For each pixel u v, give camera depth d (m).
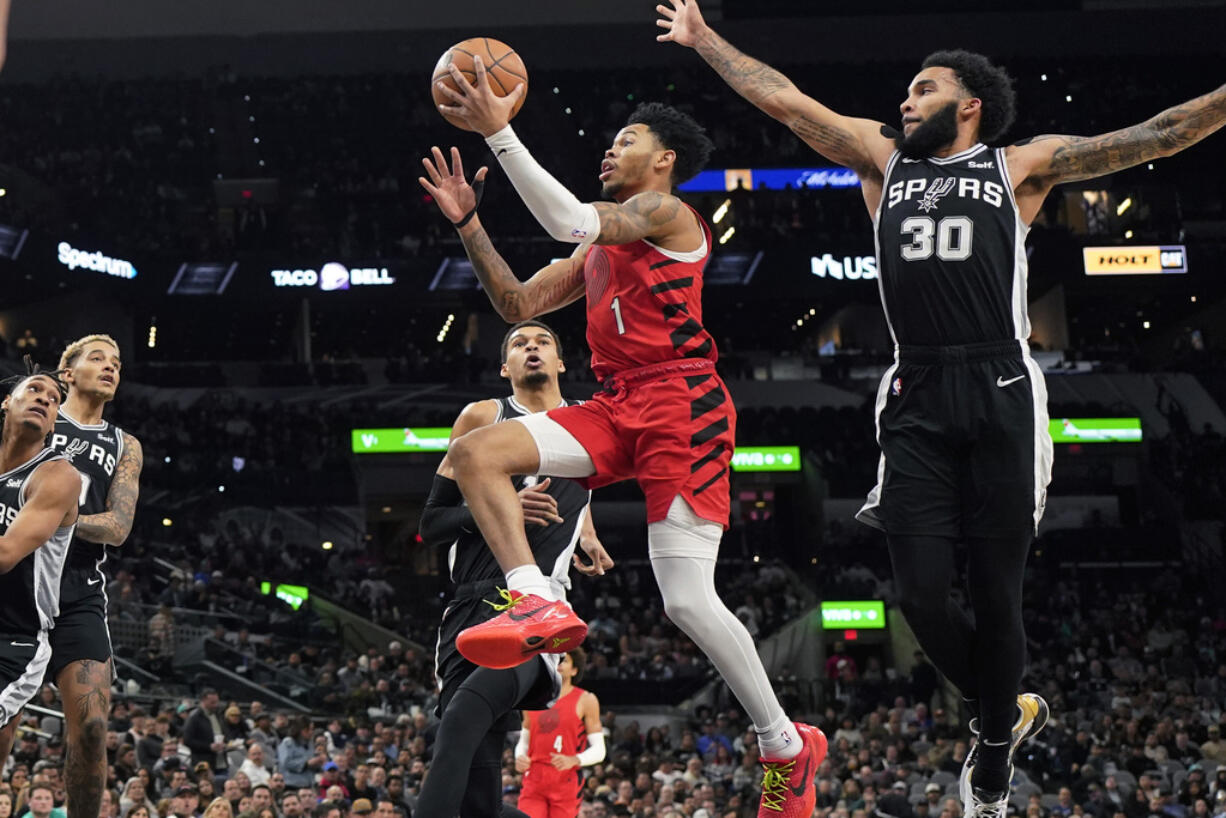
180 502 26.42
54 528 4.32
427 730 14.21
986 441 3.60
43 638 4.46
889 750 17.27
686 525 3.54
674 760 16.67
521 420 3.54
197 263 30.38
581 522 4.75
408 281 31.05
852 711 20.58
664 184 3.76
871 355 32.53
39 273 27.89
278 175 33.78
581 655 8.02
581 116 34.84
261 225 31.27
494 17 35.19
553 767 7.93
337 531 27.53
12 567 4.25
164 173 33.06
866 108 34.72
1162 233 31.62
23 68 34.25
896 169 3.78
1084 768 16.70
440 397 31.03
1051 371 31.48
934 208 3.66
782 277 31.31
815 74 35.00
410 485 29.58
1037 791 15.78
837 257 31.44
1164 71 34.91
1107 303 34.38
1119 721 18.69
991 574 3.63
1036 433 3.60
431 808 3.82
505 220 31.88
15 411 4.36
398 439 29.61
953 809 12.93
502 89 3.39
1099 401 31.06
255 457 28.70
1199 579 27.02
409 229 31.84
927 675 20.89
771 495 30.97
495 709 4.07
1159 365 33.00
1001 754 3.82
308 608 23.52
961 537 3.68
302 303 31.94
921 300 3.66
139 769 11.10
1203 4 34.94
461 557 4.58
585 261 3.88
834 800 14.80
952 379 3.62
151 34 34.59
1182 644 24.42
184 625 19.34
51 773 9.09
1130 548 27.59
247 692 18.08
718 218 32.38
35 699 11.87
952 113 3.70
